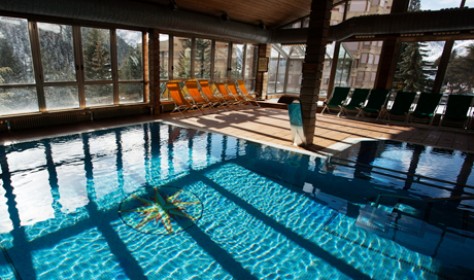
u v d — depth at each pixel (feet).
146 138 19.53
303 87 17.85
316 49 16.85
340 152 17.74
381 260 8.54
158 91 27.07
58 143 17.44
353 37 28.78
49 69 20.62
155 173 13.96
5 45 18.40
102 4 18.97
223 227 9.89
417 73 27.73
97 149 16.85
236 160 16.01
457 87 25.68
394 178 14.28
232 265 8.16
